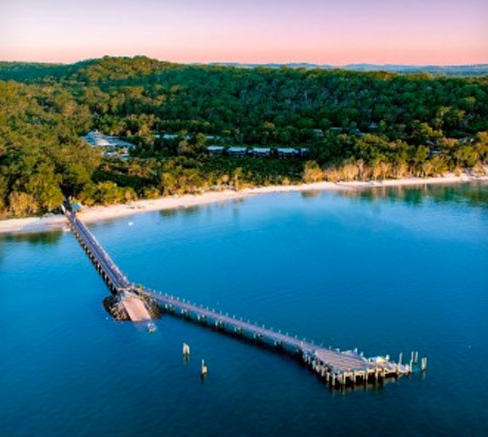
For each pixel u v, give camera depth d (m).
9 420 95.25
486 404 98.56
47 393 102.25
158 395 101.81
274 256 169.88
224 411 97.56
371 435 91.75
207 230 195.12
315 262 165.00
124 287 141.62
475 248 176.38
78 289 147.50
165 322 127.94
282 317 130.00
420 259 167.00
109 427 93.81
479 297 140.38
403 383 104.25
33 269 161.25
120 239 185.88
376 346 116.69
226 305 136.50
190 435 92.00
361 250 174.88
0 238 187.88
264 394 101.94
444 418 95.38
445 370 108.19
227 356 113.94
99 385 104.56
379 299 139.38
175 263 164.62
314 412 97.19
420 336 120.88
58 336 122.06
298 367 110.00
